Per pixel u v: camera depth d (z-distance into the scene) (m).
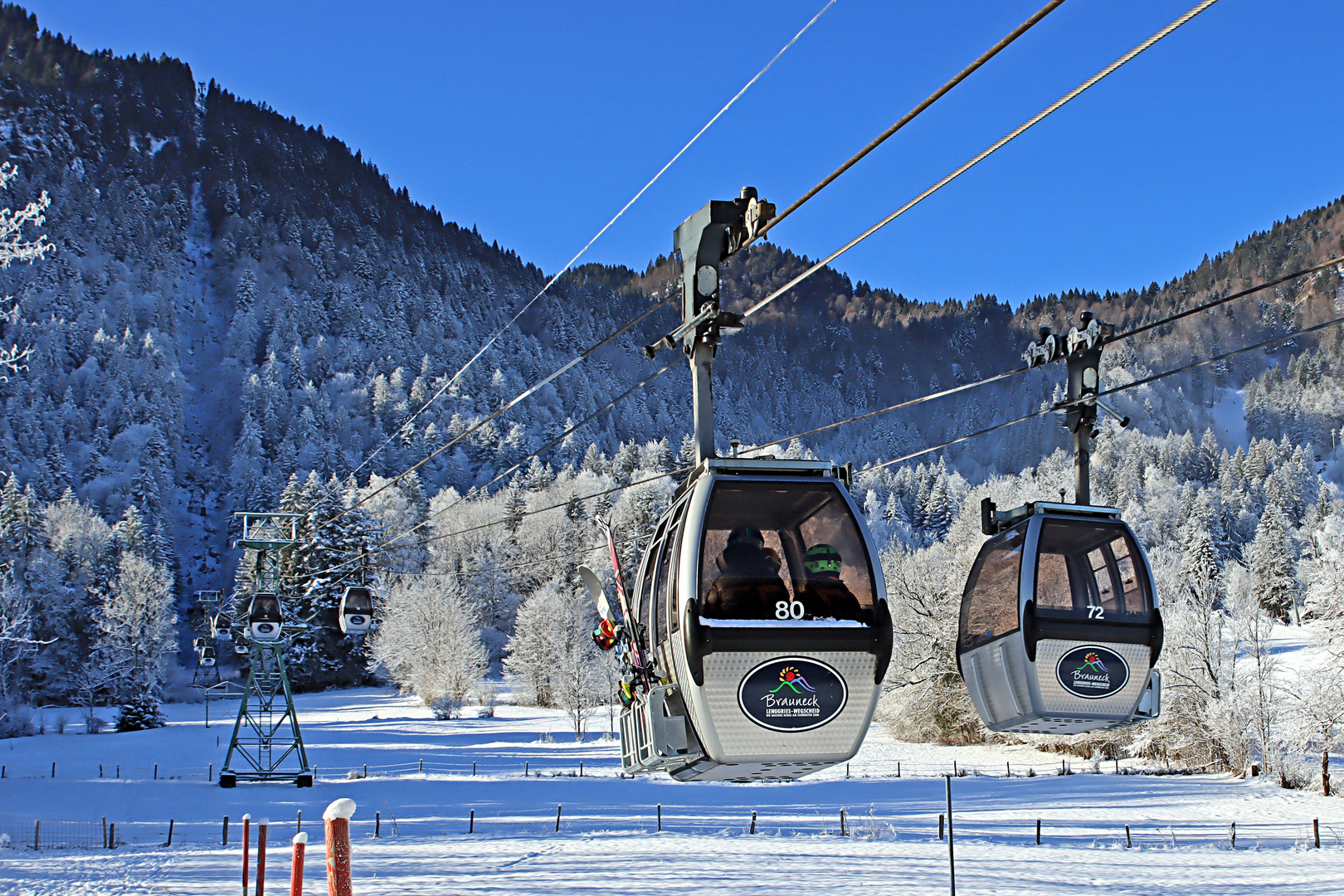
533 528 137.88
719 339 10.16
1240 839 33.56
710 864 27.41
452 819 37.53
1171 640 50.44
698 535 9.29
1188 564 72.12
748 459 9.75
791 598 9.29
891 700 63.28
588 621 97.56
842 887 24.47
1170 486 181.75
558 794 44.72
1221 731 48.69
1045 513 12.82
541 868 26.80
